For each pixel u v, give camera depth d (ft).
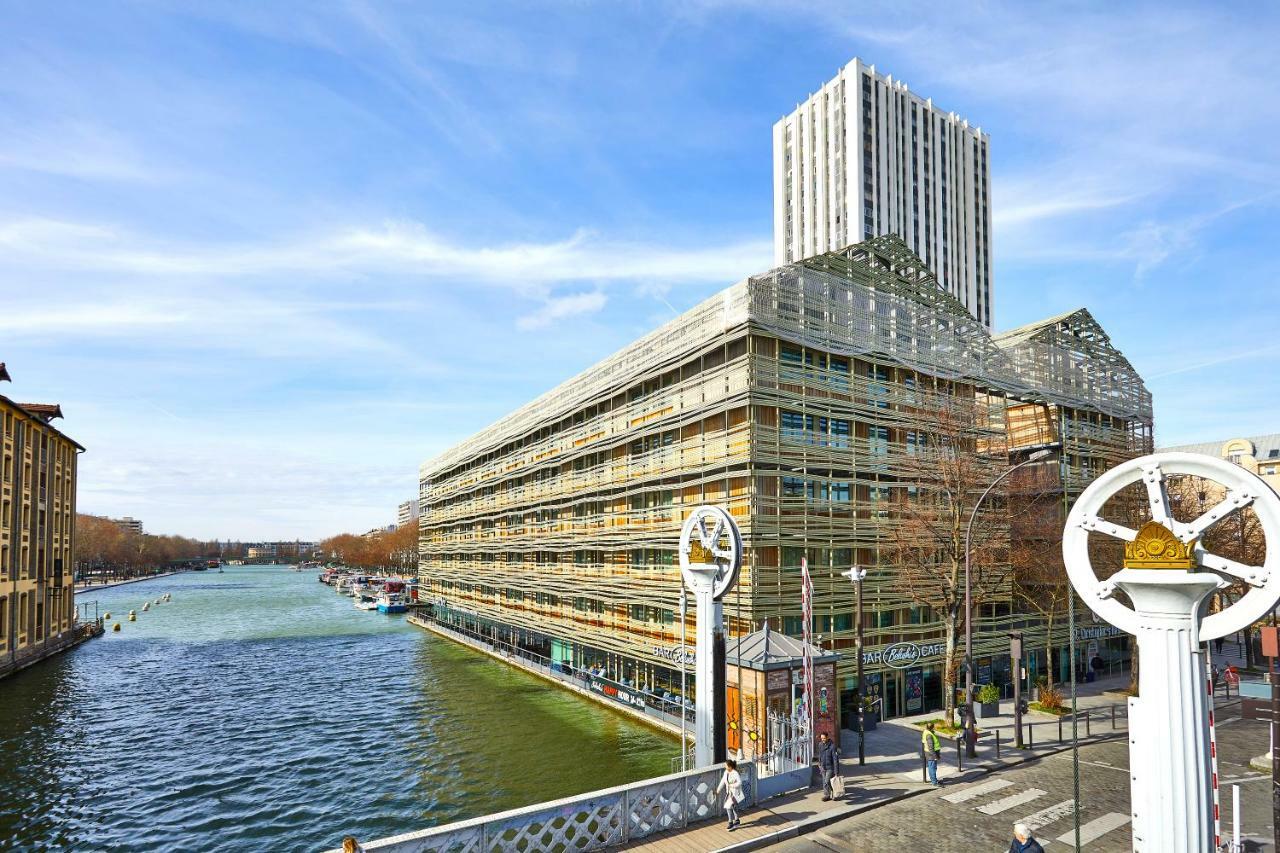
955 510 103.50
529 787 90.79
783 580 99.40
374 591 449.48
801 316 104.53
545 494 171.63
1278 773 37.63
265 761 108.06
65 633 234.99
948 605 104.53
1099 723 100.12
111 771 104.17
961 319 127.13
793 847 57.98
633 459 129.49
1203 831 25.05
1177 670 25.86
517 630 197.77
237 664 199.52
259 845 77.51
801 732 75.61
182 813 87.15
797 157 400.67
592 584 143.84
